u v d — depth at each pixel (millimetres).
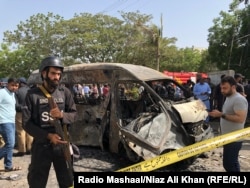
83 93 7980
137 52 32625
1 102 6336
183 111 6418
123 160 7156
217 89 10633
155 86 7633
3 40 35875
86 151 7805
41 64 3373
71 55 32969
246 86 11523
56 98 3402
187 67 51094
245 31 26172
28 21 35219
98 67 7504
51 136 3256
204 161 7074
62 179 3480
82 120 7891
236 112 4516
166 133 6203
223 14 28391
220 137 4121
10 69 39250
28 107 3332
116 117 6984
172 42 35719
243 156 7535
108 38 33125
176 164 6641
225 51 28000
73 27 33438
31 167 3430
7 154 6484
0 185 5715
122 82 7090
